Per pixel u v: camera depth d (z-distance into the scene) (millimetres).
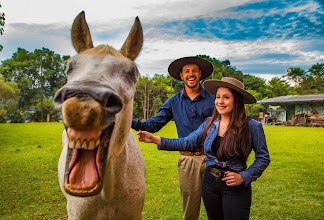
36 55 50062
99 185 1143
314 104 30266
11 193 4598
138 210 2059
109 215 1862
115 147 1480
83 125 970
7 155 7910
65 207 4035
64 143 2426
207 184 2238
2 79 35594
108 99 1075
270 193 4637
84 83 1039
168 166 6676
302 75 67875
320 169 6332
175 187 5000
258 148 2125
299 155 8242
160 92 45500
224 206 2105
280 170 6238
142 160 2379
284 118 33438
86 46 1760
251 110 34688
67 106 943
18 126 21500
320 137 13820
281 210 3902
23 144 10250
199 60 3061
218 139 2236
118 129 1423
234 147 2080
